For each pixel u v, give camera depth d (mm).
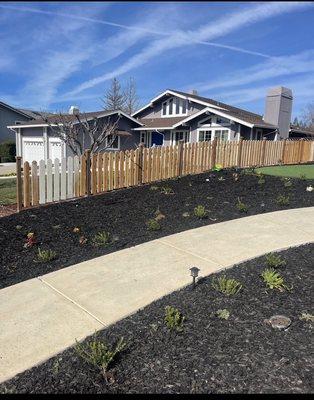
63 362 2832
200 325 3254
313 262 4762
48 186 8055
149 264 4797
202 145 12562
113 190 9523
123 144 23297
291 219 6988
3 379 2662
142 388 2512
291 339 3008
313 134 30453
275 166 15852
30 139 23969
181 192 9148
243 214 7320
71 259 5027
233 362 2740
